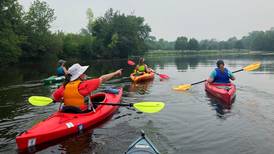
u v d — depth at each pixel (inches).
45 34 1781.5
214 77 448.1
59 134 243.8
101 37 2332.7
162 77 671.1
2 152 224.7
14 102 406.6
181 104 383.6
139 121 302.2
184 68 1026.1
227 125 285.3
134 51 2448.3
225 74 445.7
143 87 539.5
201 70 930.7
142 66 669.9
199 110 347.9
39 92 495.5
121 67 1139.9
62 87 291.0
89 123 273.4
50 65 1354.6
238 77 670.5
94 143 239.9
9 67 1220.5
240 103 381.4
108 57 2249.0
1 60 1326.3
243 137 250.5
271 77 661.9
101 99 371.9
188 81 630.5
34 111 350.0
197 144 235.9
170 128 278.4
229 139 246.2
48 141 237.9
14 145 239.9
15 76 785.6
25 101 413.1
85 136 256.2
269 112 332.2
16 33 1625.2
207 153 217.6
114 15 2412.6
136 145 190.2
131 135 259.3
